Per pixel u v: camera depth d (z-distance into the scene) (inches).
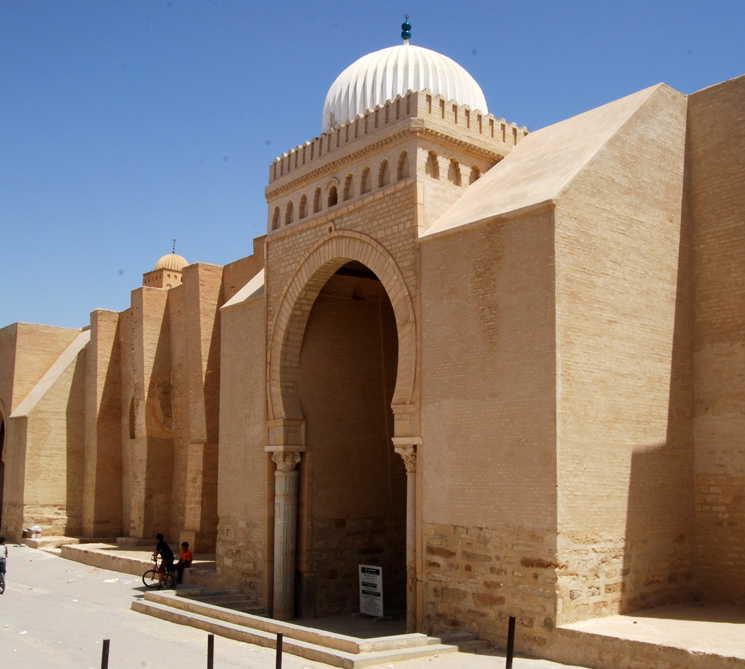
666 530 598.5
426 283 641.0
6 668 506.3
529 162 667.4
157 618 706.2
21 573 1026.7
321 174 773.3
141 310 1245.1
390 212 685.9
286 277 804.0
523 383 557.0
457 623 585.3
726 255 629.6
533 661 514.0
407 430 637.9
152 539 1203.9
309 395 805.9
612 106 672.4
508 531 555.2
